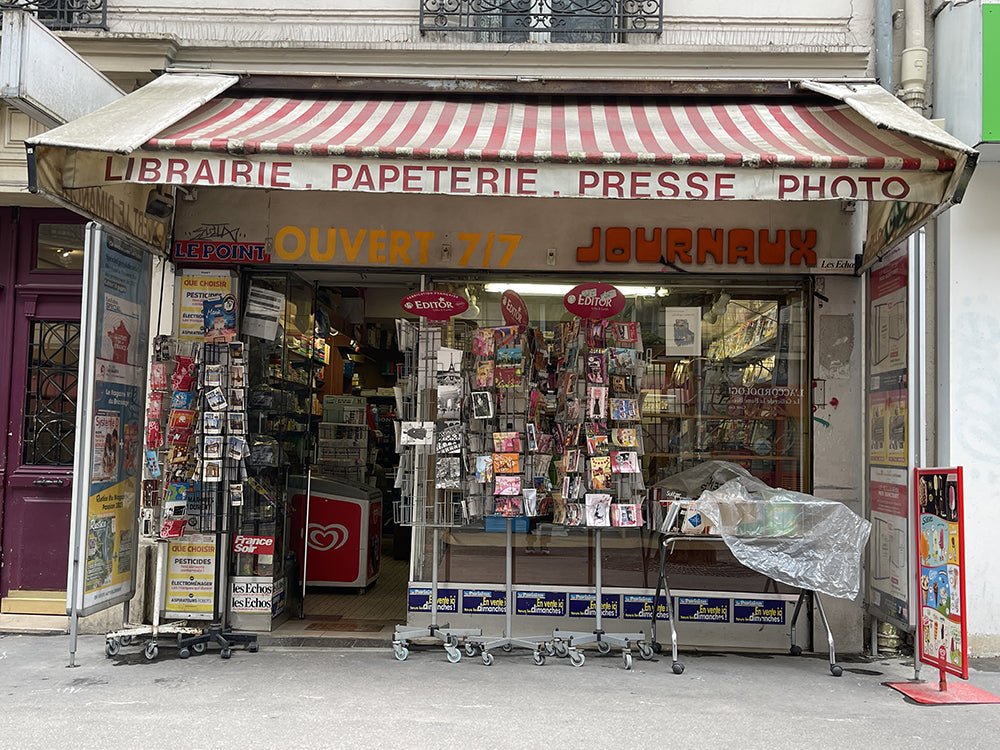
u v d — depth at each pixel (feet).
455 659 19.10
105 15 22.20
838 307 21.40
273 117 18.67
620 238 21.52
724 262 21.35
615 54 21.39
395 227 21.79
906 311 18.54
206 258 21.74
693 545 21.21
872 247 20.12
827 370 21.31
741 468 21.07
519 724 14.92
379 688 17.01
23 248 23.09
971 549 20.54
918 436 18.29
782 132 17.95
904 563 18.71
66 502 22.68
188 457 19.97
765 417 21.77
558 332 21.09
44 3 22.00
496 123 18.53
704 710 15.90
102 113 17.70
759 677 18.38
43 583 22.54
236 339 21.81
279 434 22.75
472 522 21.43
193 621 21.40
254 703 15.92
